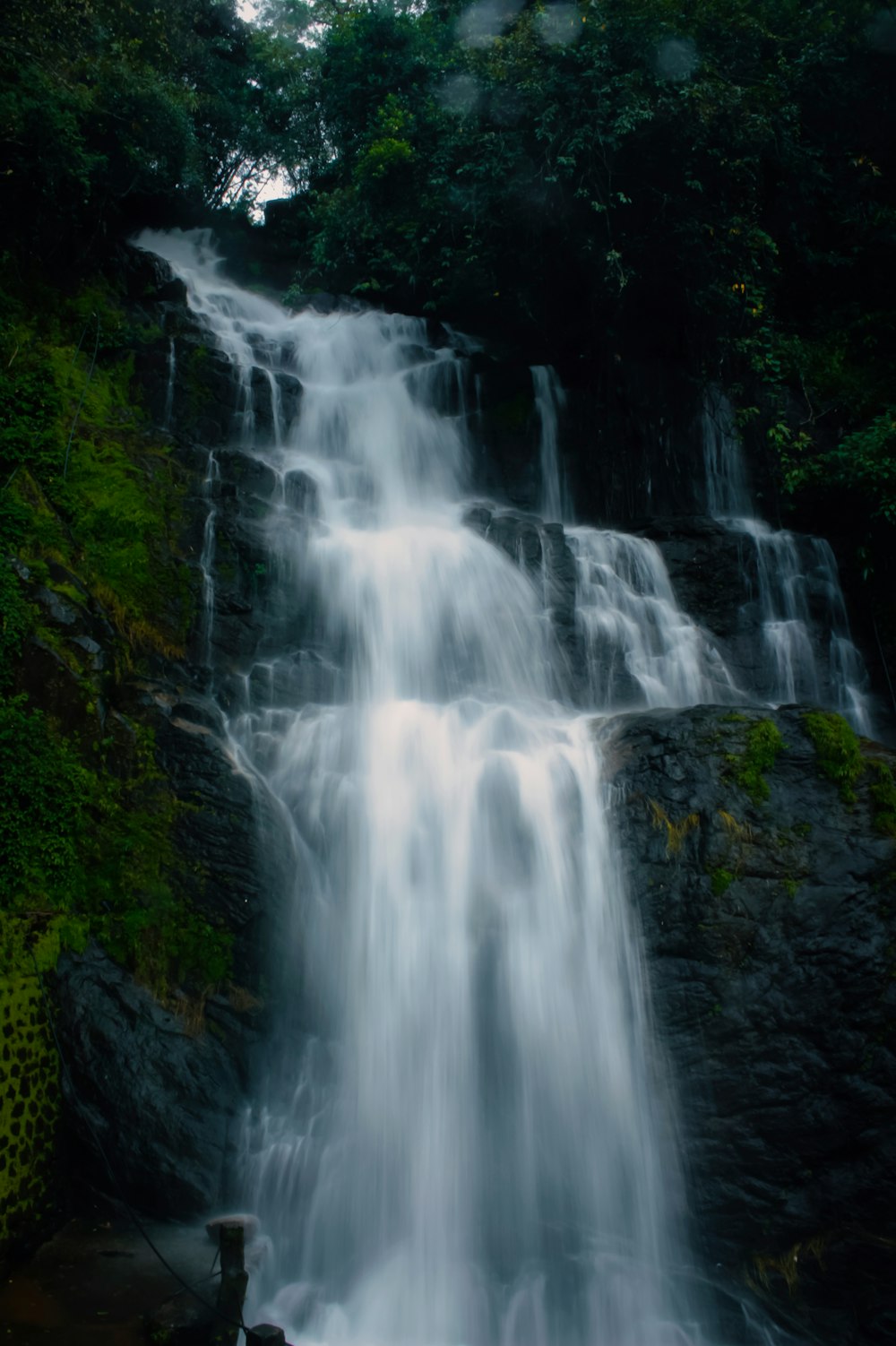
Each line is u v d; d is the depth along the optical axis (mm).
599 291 17156
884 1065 8945
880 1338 8133
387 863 10117
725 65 16547
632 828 9734
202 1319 7188
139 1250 8227
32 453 12086
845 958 9125
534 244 17125
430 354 18734
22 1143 8211
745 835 9469
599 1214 8773
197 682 11508
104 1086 8672
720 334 16953
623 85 15117
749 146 15773
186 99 18578
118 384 14664
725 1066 8906
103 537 11914
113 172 17469
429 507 15664
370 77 21562
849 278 19562
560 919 9633
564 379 18359
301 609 12414
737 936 9141
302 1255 8555
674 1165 8773
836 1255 8562
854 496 15695
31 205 15258
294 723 11148
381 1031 9492
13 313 14195
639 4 15273
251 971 9516
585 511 16859
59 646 10094
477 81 16125
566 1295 8383
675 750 9977
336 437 16188
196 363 15219
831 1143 8805
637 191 15953
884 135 19781
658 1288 8484
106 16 17156
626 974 9281
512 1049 9312
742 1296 8453
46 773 9461
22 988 8578
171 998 9234
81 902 9414
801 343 17922
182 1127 8672
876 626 14992
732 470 16922
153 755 10234
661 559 14445
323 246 20547
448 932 9750
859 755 9969
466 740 10922
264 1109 9086
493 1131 9109
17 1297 7605
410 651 12656
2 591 9953
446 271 19391
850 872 9398
